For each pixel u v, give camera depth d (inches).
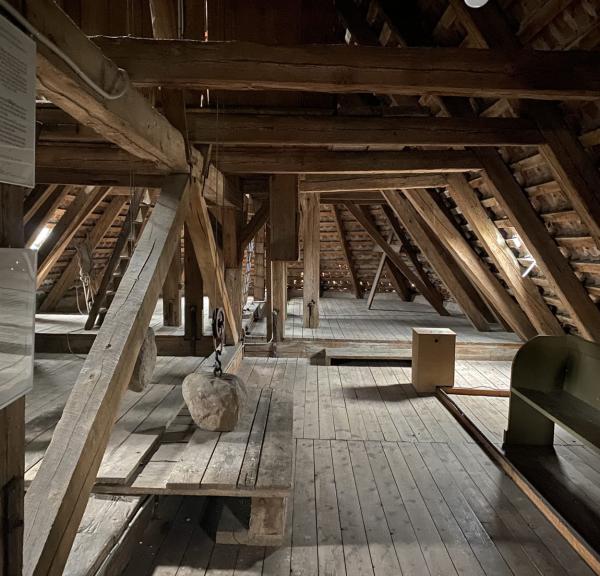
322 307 398.0
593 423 119.0
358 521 110.5
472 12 129.9
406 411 181.3
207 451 111.1
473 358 261.3
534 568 96.6
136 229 331.9
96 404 77.3
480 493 124.2
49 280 316.5
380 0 163.8
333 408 183.0
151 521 109.7
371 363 262.7
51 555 63.4
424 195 234.5
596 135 133.0
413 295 432.5
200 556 98.2
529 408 147.3
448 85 111.0
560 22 117.5
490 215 208.2
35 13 49.6
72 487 69.1
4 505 46.3
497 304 252.2
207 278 177.3
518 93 113.3
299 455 143.2
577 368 140.9
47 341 213.5
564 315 214.2
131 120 80.8
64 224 267.1
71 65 57.7
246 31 162.6
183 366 182.9
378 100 203.2
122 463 102.9
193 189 130.3
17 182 44.8
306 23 162.7
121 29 153.9
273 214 186.4
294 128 149.5
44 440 113.0
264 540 101.2
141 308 92.4
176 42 106.3
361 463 139.0
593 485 126.2
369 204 366.0
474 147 171.3
